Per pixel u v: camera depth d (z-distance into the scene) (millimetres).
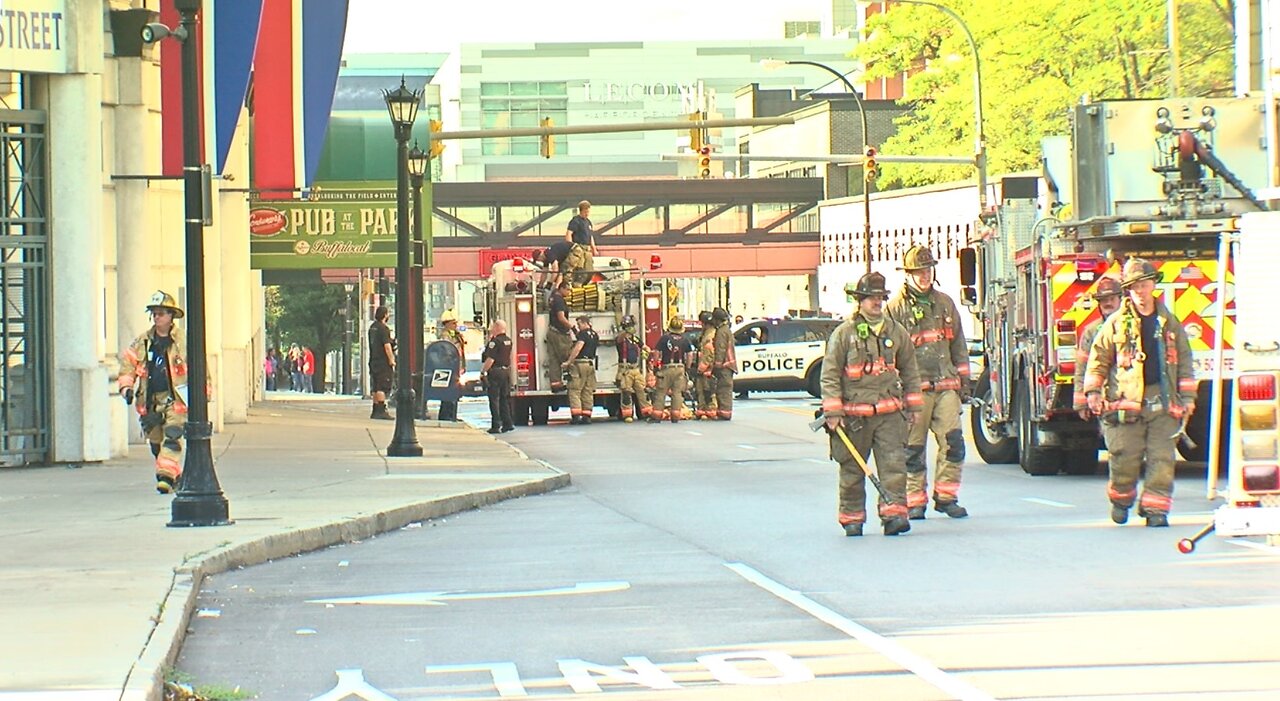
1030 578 45281
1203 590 42594
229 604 43875
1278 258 44375
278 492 69812
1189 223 72750
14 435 80750
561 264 140125
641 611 41625
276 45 97375
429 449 99562
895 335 56281
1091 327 58656
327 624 40656
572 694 32062
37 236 81000
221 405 113750
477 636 38625
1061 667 33406
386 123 150375
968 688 31641
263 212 148250
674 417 139500
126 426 87250
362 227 149375
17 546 51188
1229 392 73812
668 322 141500
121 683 30859
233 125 81688
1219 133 74875
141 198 96875
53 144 80875
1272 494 44875
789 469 88250
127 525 56750
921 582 45125
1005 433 84625
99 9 81188
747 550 53375
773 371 176500
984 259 86562
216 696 32156
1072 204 75438
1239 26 79750
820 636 37469
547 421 141500
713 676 33375
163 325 67188
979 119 177125
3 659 33188
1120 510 57344
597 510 68375
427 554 54594
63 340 81438
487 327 145625
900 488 56094
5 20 78688
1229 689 31109
